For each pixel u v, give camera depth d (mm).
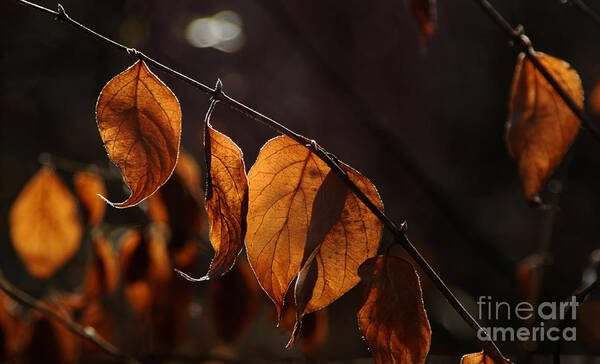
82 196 844
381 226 642
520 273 1025
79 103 2639
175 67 2262
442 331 1731
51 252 847
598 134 711
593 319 1143
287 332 814
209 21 2250
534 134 732
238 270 817
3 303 837
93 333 899
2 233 2566
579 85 731
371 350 632
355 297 2080
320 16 2711
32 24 2584
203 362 1018
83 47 2559
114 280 856
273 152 642
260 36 2561
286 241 641
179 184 816
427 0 780
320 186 641
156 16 2318
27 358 832
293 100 2570
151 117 628
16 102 2660
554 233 2697
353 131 2561
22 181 2680
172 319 847
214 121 2303
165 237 834
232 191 627
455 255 2283
